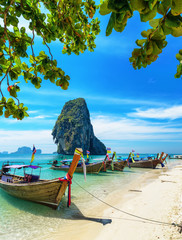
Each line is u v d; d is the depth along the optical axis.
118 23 0.63
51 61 1.49
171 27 0.68
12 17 1.21
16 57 1.36
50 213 8.22
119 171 25.64
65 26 1.50
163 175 20.47
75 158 8.33
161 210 7.44
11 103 1.51
